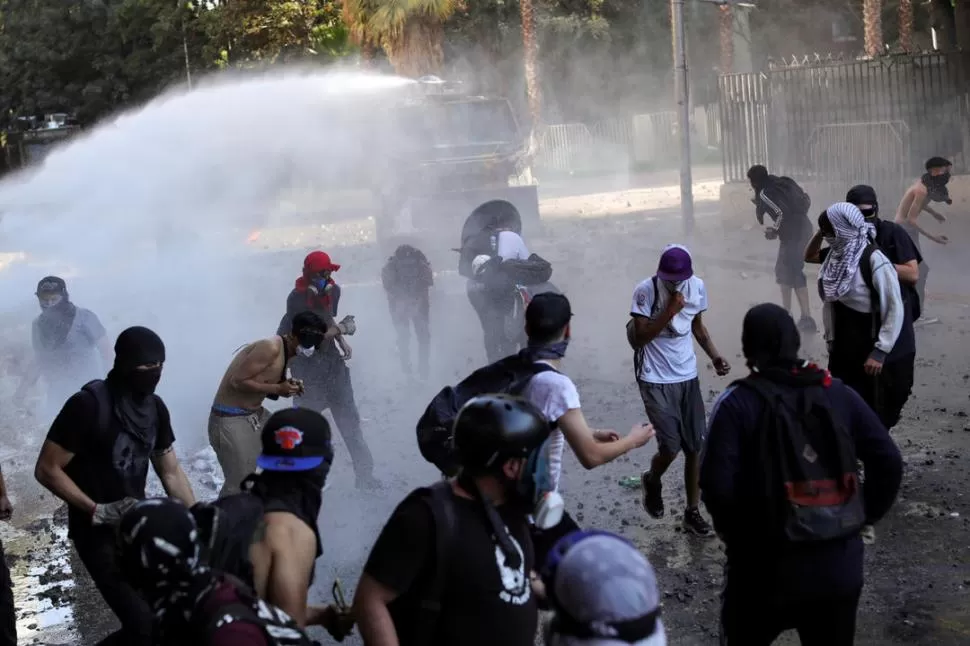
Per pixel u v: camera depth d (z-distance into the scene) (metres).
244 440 6.47
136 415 4.90
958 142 18.14
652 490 6.96
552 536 4.41
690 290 6.66
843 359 6.93
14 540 8.03
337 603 3.74
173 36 41.81
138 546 2.81
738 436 3.98
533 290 9.49
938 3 30.23
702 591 6.04
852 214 6.80
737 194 20.81
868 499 4.12
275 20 39.38
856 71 19.16
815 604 3.95
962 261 15.28
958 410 8.94
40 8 44.19
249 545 3.28
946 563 6.15
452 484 3.28
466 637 3.16
